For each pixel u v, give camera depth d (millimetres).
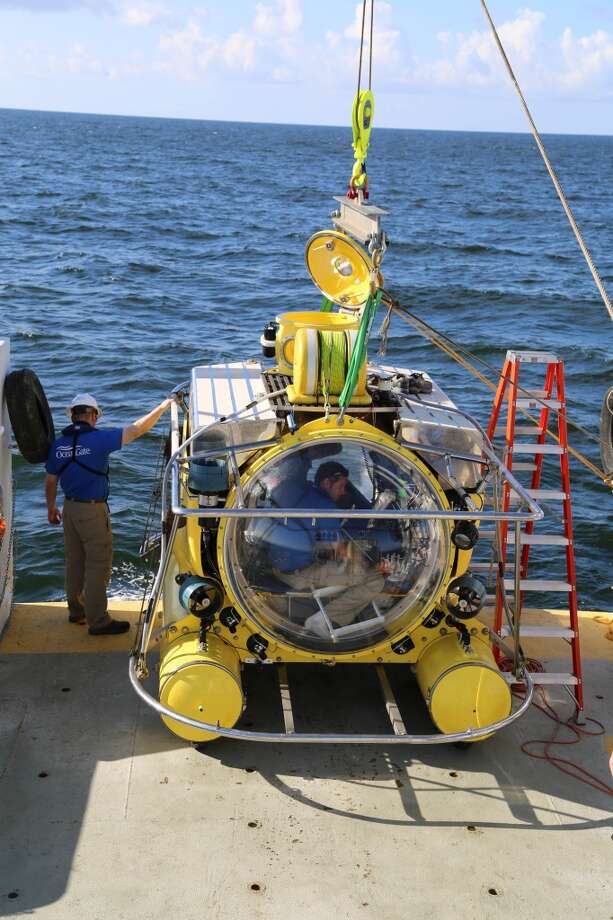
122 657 6398
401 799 5133
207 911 4316
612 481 6059
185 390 7203
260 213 62469
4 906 4281
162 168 106875
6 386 6488
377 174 114188
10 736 5496
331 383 5387
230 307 30203
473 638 5742
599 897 4504
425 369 23062
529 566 12336
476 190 96500
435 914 4359
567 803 5172
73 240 44750
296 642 5570
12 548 6992
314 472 5520
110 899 4355
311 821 4922
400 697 6066
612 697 6219
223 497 5320
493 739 5719
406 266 42094
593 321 31484
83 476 6406
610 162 186750
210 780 5203
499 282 38062
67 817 4859
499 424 18328
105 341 24359
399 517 4895
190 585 5371
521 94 5043
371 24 6191
